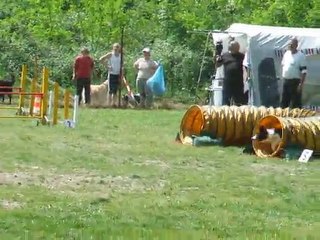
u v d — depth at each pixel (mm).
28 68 82125
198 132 43812
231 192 29750
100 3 89062
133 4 93812
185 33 89125
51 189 29438
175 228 24359
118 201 27656
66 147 40000
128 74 83250
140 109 67812
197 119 44156
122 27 88312
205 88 75062
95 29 89562
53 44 88250
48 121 50219
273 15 87188
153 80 70812
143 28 90188
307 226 24984
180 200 27984
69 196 28219
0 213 25359
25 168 33531
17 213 25406
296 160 38000
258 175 33594
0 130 46312
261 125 40156
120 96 70188
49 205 26750
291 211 27047
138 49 88375
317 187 31266
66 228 24000
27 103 68188
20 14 90500
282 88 54562
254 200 28469
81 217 25297
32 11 90812
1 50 83188
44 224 24297
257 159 38062
